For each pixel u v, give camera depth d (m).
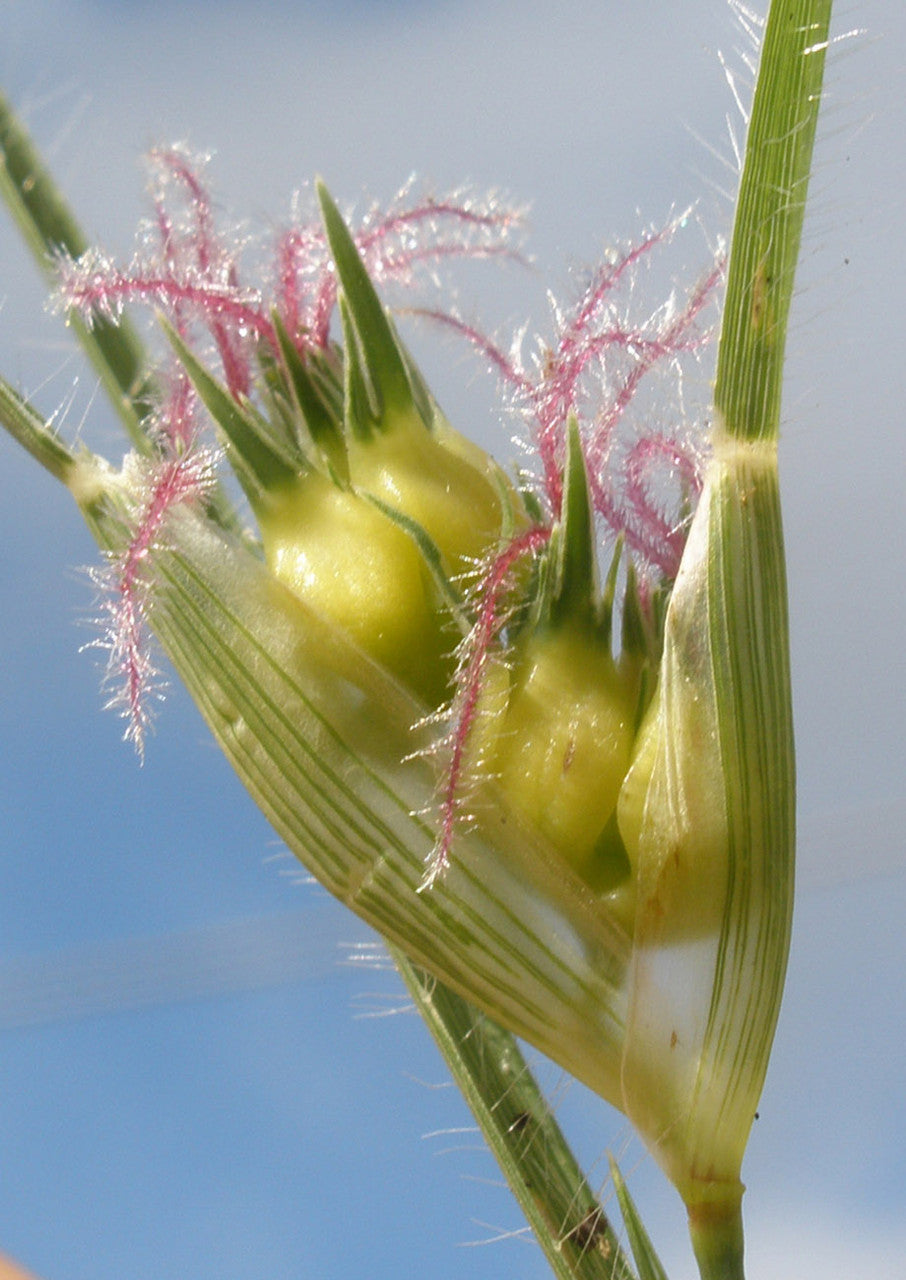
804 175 0.06
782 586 0.06
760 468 0.06
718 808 0.06
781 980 0.06
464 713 0.06
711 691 0.06
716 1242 0.06
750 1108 0.06
